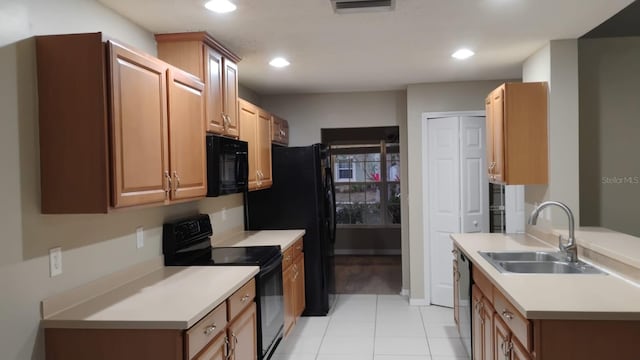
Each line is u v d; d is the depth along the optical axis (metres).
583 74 3.60
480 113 4.82
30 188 1.82
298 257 4.34
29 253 1.81
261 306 2.92
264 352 3.00
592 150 3.61
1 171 1.69
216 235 3.84
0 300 1.68
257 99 5.38
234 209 4.36
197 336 1.96
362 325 4.37
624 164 3.60
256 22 2.76
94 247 2.20
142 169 2.08
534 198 3.73
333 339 4.00
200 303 2.06
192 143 2.62
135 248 2.56
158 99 2.23
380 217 8.30
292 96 5.45
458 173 4.85
